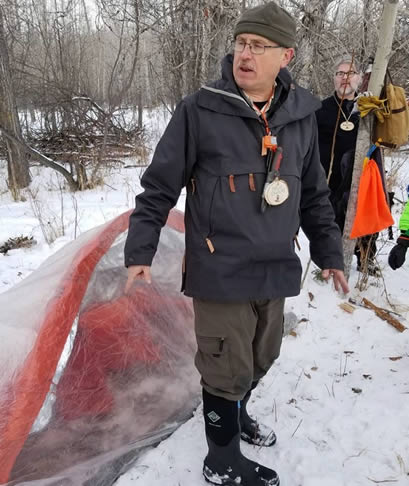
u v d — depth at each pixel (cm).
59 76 1283
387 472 186
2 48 934
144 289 219
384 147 318
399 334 295
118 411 187
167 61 827
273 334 177
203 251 158
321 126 364
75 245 219
